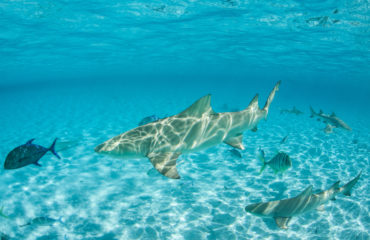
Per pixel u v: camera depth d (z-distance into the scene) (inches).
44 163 413.1
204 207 284.7
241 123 201.5
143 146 165.6
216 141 190.1
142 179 353.7
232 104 1385.3
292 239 234.5
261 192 318.7
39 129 681.6
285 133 660.1
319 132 682.2
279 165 189.0
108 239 232.1
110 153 161.9
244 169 393.4
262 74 3531.0
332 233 242.4
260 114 218.5
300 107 1549.0
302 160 441.7
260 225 254.2
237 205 288.8
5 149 498.6
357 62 1267.2
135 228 248.2
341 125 357.7
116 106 1150.3
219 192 318.0
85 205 287.6
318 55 1161.4
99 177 360.8
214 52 1364.4
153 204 289.9
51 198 302.0
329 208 284.4
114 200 298.4
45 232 240.5
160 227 250.1
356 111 1534.2
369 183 345.7
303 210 188.4
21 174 368.5
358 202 294.8
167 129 174.9
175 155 161.9
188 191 320.5
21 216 264.4
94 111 995.9
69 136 596.1
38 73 2812.5
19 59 1334.9
